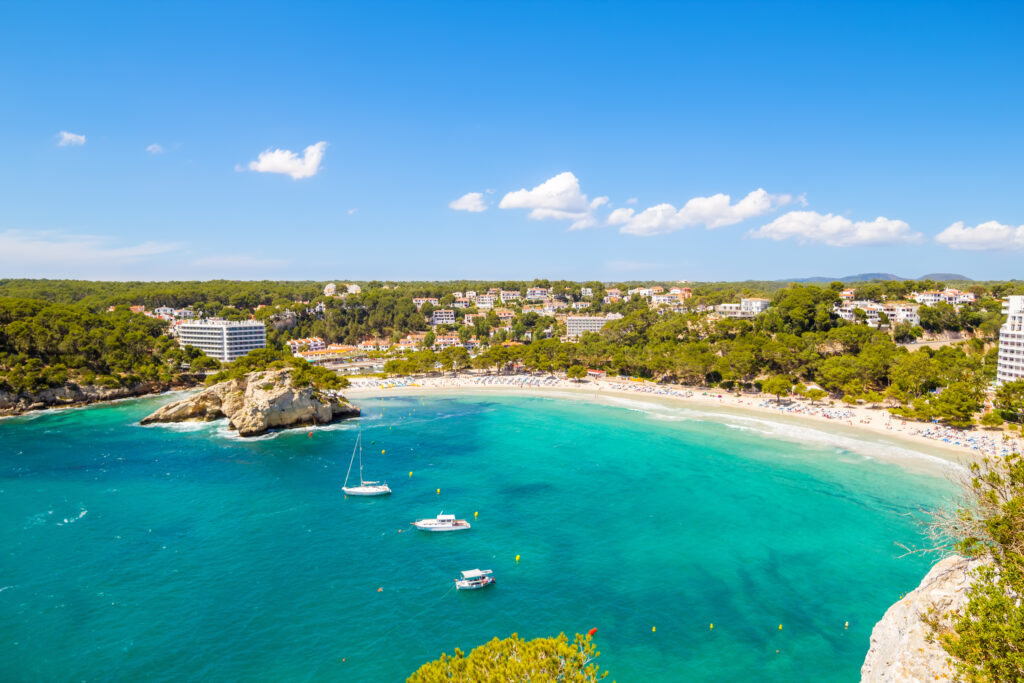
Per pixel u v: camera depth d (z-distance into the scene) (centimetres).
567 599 6325
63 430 14738
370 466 11481
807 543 7606
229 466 11506
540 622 5891
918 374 15325
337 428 15212
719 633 5669
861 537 7762
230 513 8856
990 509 2894
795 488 9738
